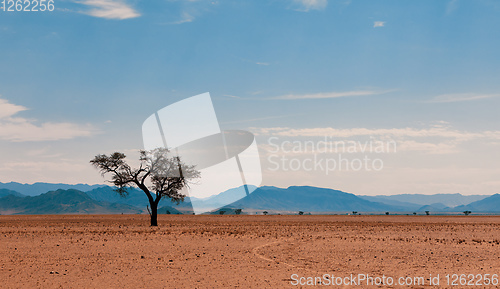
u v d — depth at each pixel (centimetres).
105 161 5809
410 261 2522
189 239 3728
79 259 2548
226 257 2645
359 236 4141
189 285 1820
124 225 6062
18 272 2102
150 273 2094
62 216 10181
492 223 6894
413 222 7194
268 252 2889
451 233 4678
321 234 4359
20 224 6212
